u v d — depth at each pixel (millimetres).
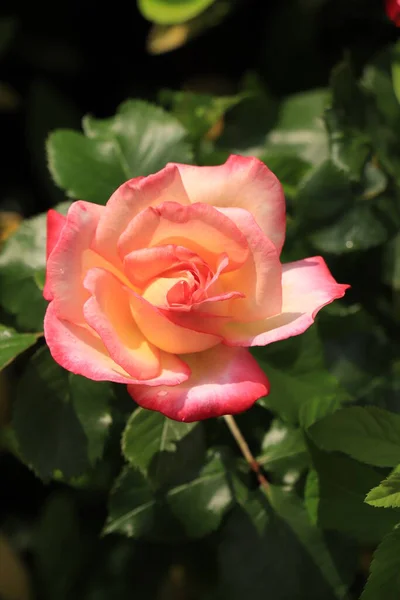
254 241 636
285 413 695
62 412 686
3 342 688
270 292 639
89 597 775
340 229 748
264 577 695
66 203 727
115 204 637
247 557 698
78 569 786
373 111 767
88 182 727
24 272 715
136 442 681
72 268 636
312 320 637
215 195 649
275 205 649
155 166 731
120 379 621
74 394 688
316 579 692
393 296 776
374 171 754
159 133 735
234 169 650
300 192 749
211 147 813
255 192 649
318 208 749
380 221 750
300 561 694
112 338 624
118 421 712
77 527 795
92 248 640
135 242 636
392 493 648
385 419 673
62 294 634
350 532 683
